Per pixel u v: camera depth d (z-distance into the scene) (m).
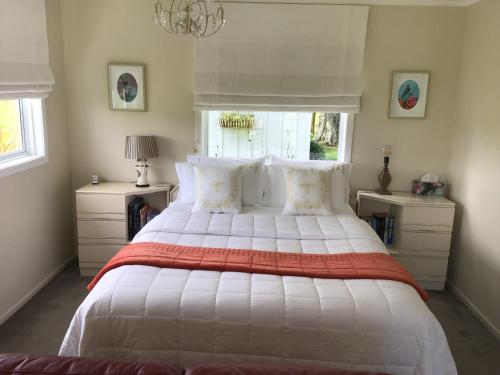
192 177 3.62
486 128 3.22
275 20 3.58
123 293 2.11
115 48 3.71
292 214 3.38
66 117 3.81
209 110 3.75
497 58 3.09
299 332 2.01
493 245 3.07
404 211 3.53
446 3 3.58
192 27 2.11
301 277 2.32
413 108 3.75
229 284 2.20
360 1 3.57
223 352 2.04
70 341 2.12
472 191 3.40
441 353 2.07
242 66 3.66
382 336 1.99
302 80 3.67
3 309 2.95
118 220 3.60
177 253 2.51
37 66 3.12
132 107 3.80
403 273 2.39
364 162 3.87
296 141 3.98
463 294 3.49
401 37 3.65
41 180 3.42
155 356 2.05
